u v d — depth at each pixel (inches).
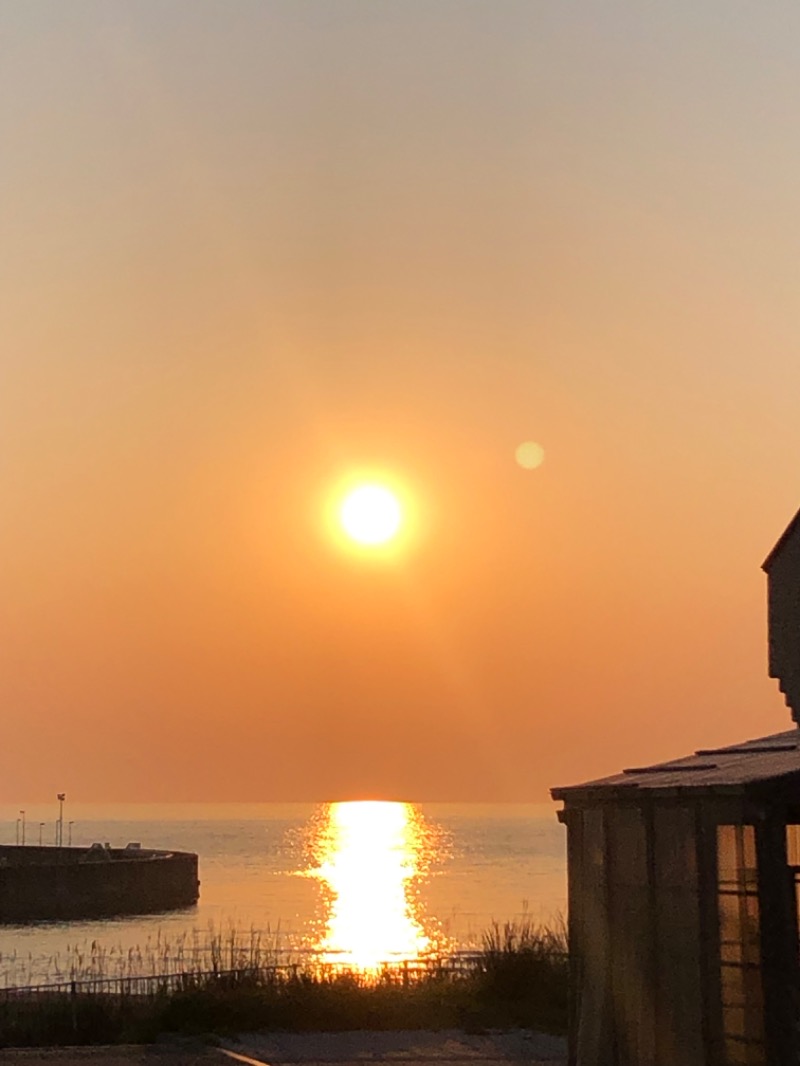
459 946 2608.3
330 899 5012.3
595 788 724.7
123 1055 1007.0
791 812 586.2
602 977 732.0
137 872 4247.0
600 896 738.2
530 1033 1101.1
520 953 1285.7
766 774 589.0
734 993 597.6
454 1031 1113.4
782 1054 562.3
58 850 5413.4
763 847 577.9
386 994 1205.1
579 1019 761.6
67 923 3750.0
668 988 652.1
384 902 4852.4
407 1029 1123.3
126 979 1364.4
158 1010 1159.0
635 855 692.1
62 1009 1162.0
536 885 6092.5
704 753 800.3
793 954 572.1
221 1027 1119.0
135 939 3048.7
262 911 4338.1
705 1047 610.5
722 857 613.0
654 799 660.7
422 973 1344.7
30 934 3282.5
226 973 1290.6
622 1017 702.5
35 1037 1101.1
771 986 569.3
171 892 4478.3
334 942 2844.5
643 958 677.3
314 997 1170.0
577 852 779.4
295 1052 1026.7
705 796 610.9
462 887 5935.0
